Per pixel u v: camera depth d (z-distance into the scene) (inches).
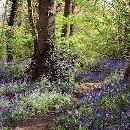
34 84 590.2
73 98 527.5
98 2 974.4
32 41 941.2
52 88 569.3
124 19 933.2
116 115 335.3
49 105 482.9
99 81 659.4
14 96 523.8
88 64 862.5
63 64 631.8
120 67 734.5
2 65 812.0
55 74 625.9
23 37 983.0
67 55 649.0
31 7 834.2
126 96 385.4
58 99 499.2
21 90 574.9
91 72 746.2
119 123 311.7
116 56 969.5
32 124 418.9
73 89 581.6
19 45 1037.8
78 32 1043.3
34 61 650.8
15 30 1031.6
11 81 660.7
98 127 317.7
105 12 967.0
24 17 1238.3
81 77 689.6
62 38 811.4
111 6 956.6
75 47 819.4
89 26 962.7
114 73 679.1
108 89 435.5
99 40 981.2
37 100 494.0
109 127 306.8
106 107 360.8
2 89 585.6
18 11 1249.4
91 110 364.2
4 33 1061.8
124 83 453.1
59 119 378.6
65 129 345.7
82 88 611.2
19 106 465.1
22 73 737.6
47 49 640.4
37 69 638.5
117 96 390.9
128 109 344.8
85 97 438.9
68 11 979.9
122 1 935.0
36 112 465.1
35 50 657.6
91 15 938.1
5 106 474.9
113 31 957.8
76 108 406.9
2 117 429.4
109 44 967.6
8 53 1082.7
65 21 811.4
